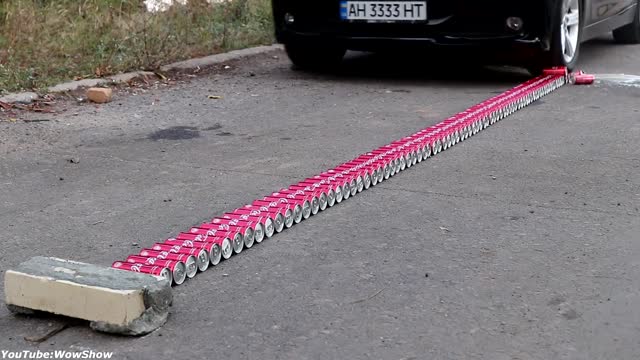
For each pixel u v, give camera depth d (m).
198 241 3.27
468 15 6.19
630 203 3.92
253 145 4.88
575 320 2.81
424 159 4.61
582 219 3.73
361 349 2.63
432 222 3.71
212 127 5.30
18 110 5.61
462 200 3.97
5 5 7.25
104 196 4.07
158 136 5.09
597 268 3.24
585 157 4.62
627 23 8.31
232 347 2.65
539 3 6.19
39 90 5.99
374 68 7.29
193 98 6.09
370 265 3.28
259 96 6.16
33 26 7.06
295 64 7.12
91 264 3.15
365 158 4.36
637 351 2.61
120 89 6.30
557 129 5.20
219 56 7.48
